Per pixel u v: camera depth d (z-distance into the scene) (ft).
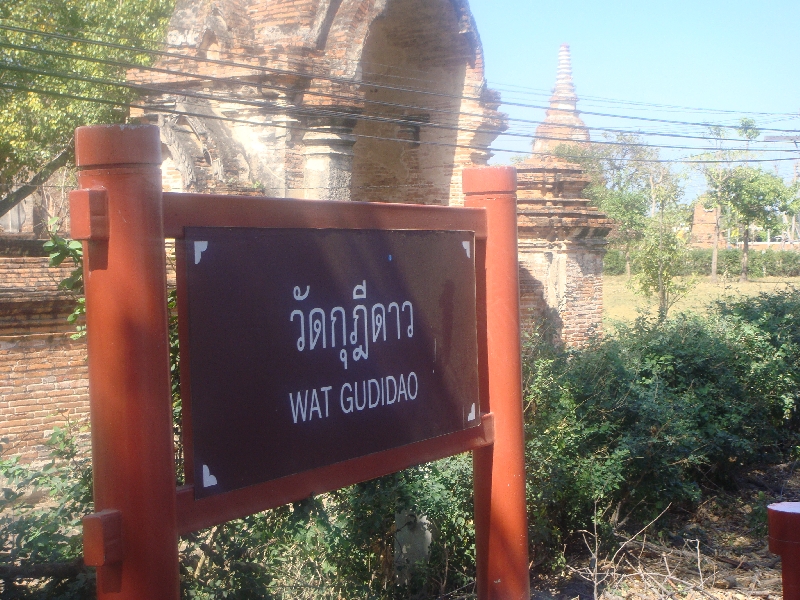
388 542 20.02
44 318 30.89
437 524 20.97
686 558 23.71
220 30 37.50
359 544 17.94
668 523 26.96
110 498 8.61
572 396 24.57
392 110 48.01
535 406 23.35
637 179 110.11
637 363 29.50
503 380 13.92
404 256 12.12
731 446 30.40
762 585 21.67
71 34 46.60
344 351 11.09
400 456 11.91
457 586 21.30
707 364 32.45
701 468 30.81
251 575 14.89
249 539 14.96
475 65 44.70
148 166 8.73
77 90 45.52
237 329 9.75
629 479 25.72
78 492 14.79
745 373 34.24
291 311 10.39
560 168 43.65
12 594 12.81
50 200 81.25
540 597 21.03
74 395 31.73
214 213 9.54
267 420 10.03
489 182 13.82
